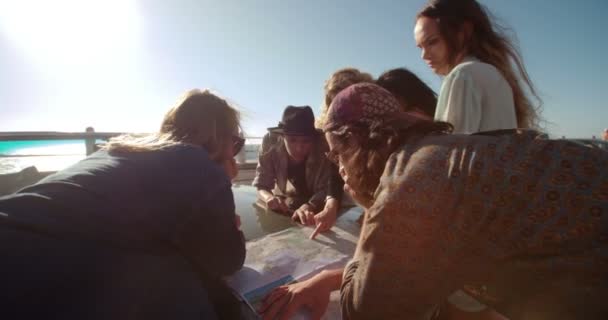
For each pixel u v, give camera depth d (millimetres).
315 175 2131
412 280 598
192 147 911
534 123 1593
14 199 604
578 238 517
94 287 602
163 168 791
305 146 2100
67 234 597
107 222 650
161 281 700
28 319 530
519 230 546
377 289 614
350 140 752
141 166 777
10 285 518
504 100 1293
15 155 3137
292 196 2336
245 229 1635
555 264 539
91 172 724
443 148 619
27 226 562
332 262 1188
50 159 3309
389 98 762
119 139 940
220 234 878
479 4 1388
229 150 1132
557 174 537
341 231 1540
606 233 502
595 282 521
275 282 1048
